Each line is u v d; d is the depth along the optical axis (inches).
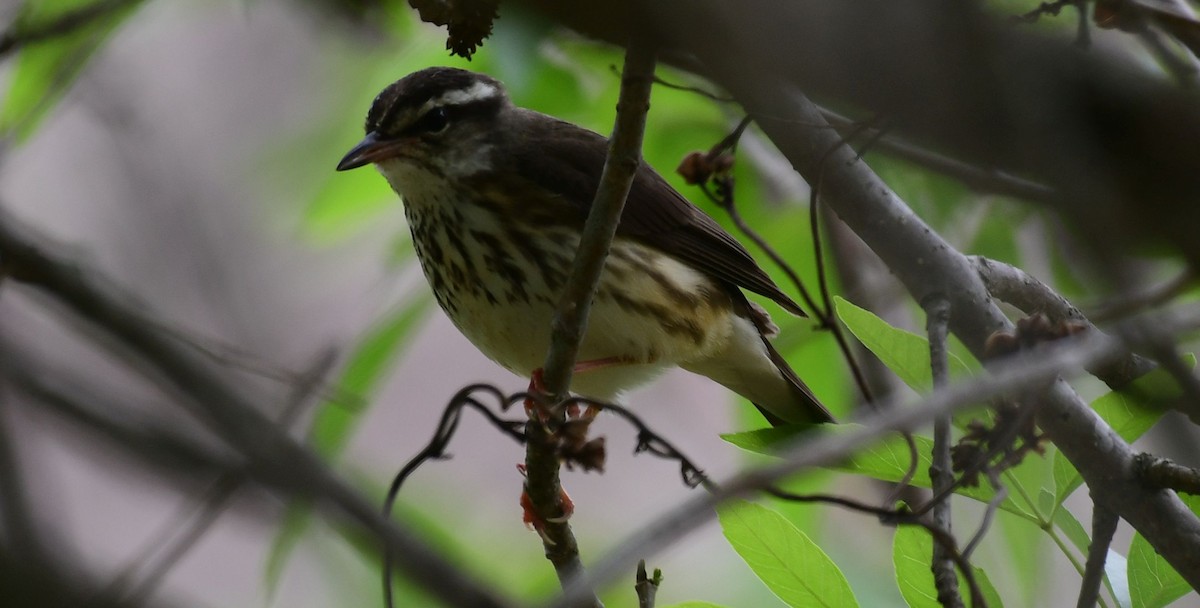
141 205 685.3
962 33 207.0
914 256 339.0
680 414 682.2
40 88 461.1
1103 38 339.0
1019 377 239.5
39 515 393.4
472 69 489.7
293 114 689.6
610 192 294.7
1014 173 227.6
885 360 332.8
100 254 641.0
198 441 395.9
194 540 339.3
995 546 501.0
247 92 710.5
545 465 310.8
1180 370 251.1
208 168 695.1
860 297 479.2
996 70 207.0
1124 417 321.4
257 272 681.6
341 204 524.4
